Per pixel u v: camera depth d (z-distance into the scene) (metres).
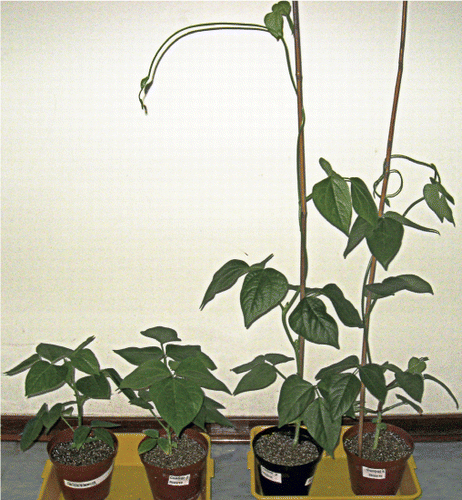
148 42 1.44
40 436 1.71
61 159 1.53
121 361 1.71
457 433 1.73
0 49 1.45
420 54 1.45
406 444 1.44
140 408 1.74
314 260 1.60
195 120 1.49
